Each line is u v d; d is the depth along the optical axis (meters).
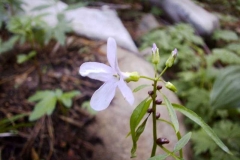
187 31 0.28
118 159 0.17
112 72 0.10
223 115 0.20
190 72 0.24
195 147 0.18
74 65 0.23
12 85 0.21
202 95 0.21
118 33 0.27
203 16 0.35
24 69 0.22
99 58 0.24
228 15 0.42
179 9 0.36
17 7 0.24
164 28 0.33
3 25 0.26
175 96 0.22
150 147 0.17
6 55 0.23
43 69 0.22
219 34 0.32
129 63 0.23
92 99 0.09
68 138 0.18
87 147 0.18
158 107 0.20
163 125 0.19
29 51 0.24
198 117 0.10
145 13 0.38
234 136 0.18
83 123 0.18
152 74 0.23
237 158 0.17
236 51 0.28
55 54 0.24
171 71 0.27
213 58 0.25
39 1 0.29
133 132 0.10
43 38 0.22
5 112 0.19
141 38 0.31
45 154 0.17
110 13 0.31
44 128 0.18
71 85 0.21
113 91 0.09
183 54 0.26
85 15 0.29
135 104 0.19
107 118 0.19
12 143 0.17
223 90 0.18
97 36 0.27
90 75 0.09
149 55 0.27
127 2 0.40
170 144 0.18
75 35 0.26
